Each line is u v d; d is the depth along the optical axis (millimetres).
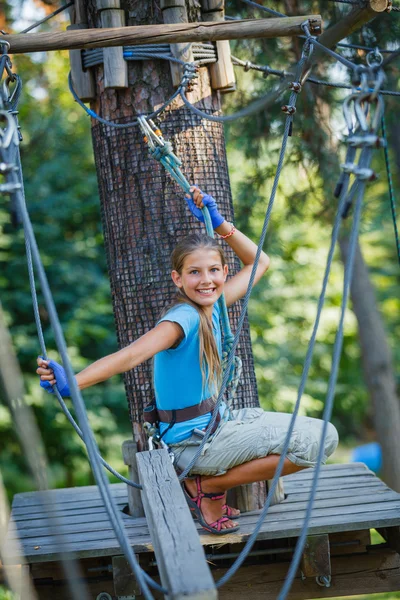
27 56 11867
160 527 2596
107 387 12281
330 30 4410
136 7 4516
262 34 3775
